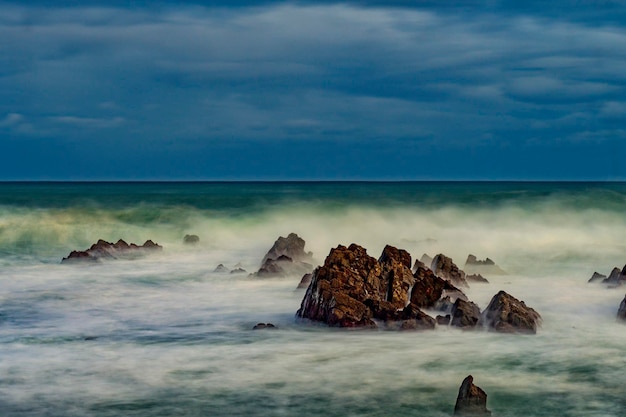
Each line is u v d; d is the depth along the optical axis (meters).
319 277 24.88
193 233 54.47
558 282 32.81
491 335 22.47
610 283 31.55
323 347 21.14
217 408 16.36
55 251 48.22
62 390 17.59
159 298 29.86
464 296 26.27
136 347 21.50
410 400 16.75
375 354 20.36
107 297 30.22
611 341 21.88
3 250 47.91
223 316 25.89
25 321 25.42
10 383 18.14
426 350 20.75
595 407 16.33
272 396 17.06
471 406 15.59
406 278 26.16
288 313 26.05
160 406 16.48
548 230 52.62
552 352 20.61
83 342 22.19
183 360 20.03
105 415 15.97
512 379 18.22
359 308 23.77
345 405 16.47
